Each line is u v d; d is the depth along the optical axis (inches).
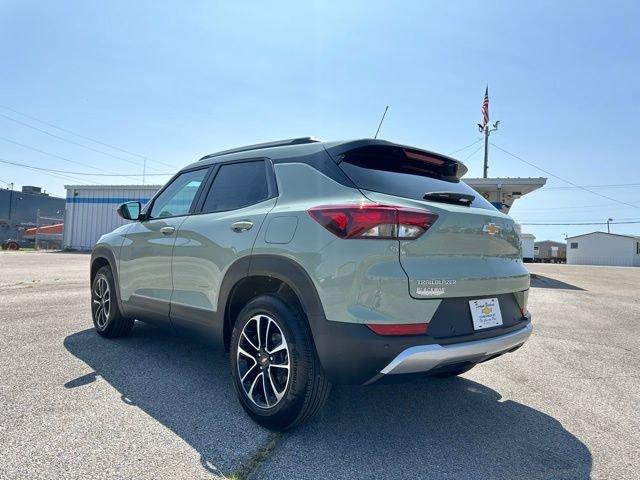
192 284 131.8
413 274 92.2
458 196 108.0
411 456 94.3
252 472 85.4
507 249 117.4
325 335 93.7
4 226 1750.7
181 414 110.2
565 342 210.7
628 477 88.4
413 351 89.7
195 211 140.9
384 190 102.4
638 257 2145.7
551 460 94.7
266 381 106.3
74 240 1088.2
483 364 170.2
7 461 84.7
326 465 89.1
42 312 231.5
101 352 160.9
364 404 123.6
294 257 100.5
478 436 105.5
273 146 129.6
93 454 88.7
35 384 126.0
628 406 128.3
